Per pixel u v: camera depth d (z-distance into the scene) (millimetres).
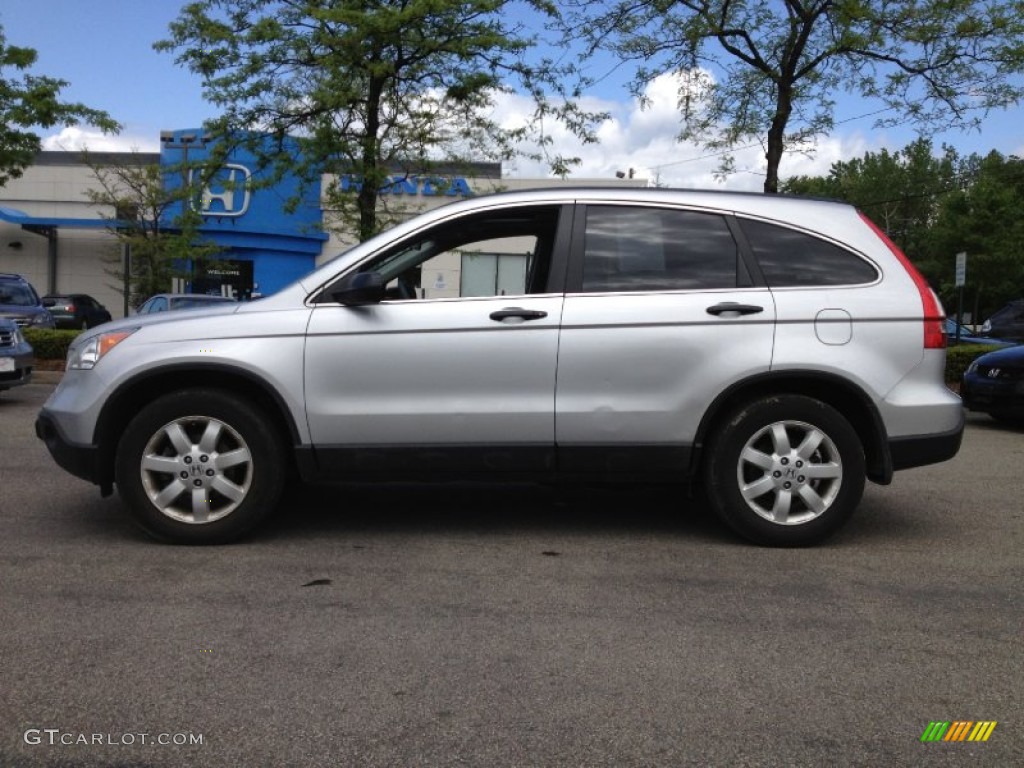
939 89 14055
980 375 10359
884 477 4828
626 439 4758
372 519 5508
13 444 7973
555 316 4707
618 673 3297
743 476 4848
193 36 14000
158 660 3350
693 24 13867
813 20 13742
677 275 4820
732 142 15188
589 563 4637
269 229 27594
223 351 4664
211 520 4773
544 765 2670
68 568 4430
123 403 4789
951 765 2703
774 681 3248
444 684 3186
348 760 2680
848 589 4273
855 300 4781
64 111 15625
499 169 19656
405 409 4703
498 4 13750
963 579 4453
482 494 6223
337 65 13570
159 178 26125
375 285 4562
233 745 2758
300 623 3738
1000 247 37812
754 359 4703
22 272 32281
